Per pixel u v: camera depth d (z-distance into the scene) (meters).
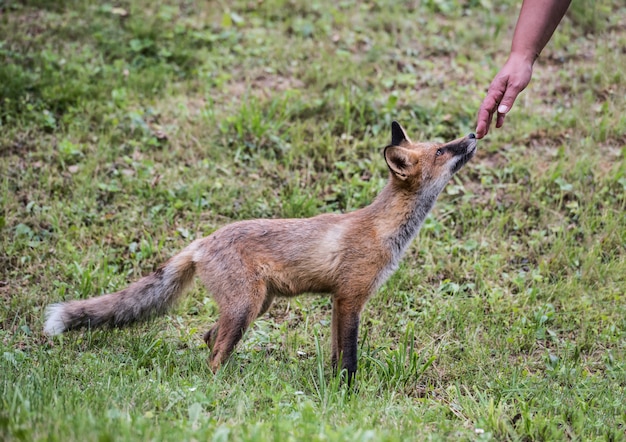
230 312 7.98
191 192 11.39
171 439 5.72
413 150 8.47
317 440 5.76
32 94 13.02
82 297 9.51
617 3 17.20
